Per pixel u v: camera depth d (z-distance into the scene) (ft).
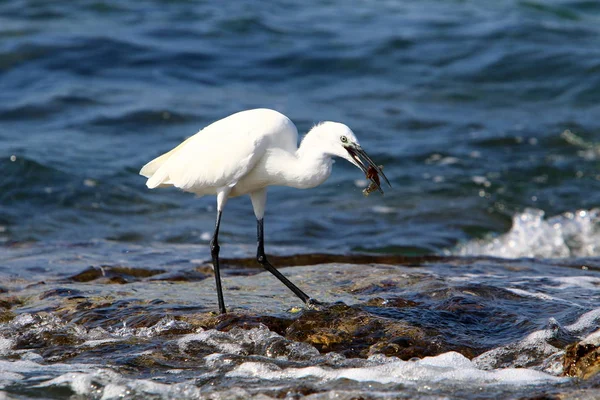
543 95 73.15
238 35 84.07
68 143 59.62
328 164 26.94
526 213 52.37
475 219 51.75
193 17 88.53
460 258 39.42
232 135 27.20
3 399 21.67
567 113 68.59
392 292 29.81
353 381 22.06
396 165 58.39
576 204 53.21
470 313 27.07
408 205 53.52
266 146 27.09
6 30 79.87
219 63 77.51
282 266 38.29
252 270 35.86
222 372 23.16
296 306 28.35
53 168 54.95
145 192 54.49
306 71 77.36
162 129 63.31
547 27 87.35
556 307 27.84
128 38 80.48
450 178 56.44
